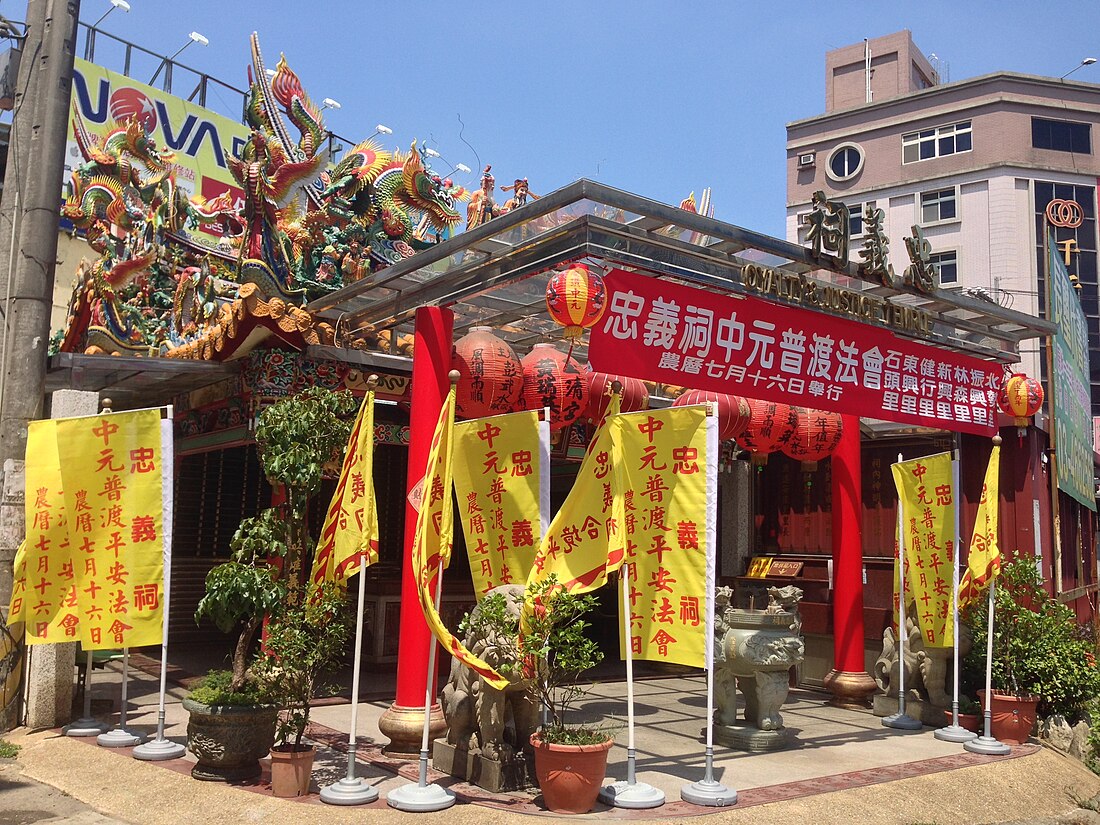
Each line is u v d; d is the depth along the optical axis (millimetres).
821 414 10195
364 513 6883
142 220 12695
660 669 13789
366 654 12203
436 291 8180
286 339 9320
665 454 6859
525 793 6621
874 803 6820
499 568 7496
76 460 7605
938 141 36281
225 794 6418
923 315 9547
